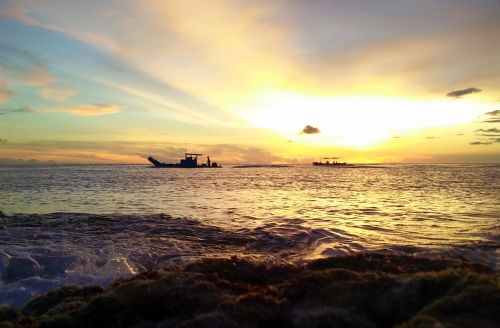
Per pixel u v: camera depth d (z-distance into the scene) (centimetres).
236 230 1689
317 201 2994
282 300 514
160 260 1205
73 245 1361
